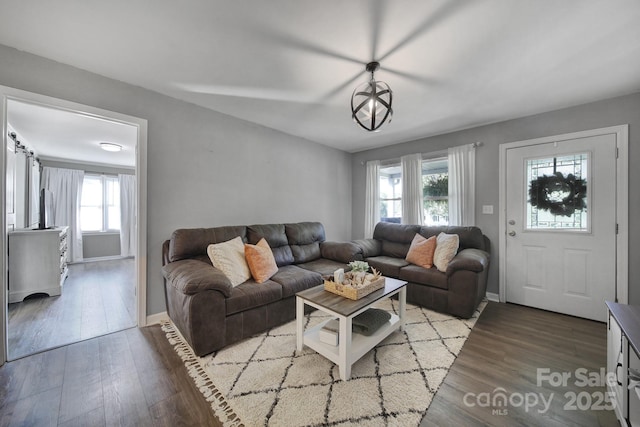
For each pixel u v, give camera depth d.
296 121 3.23
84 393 1.51
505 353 1.94
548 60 1.90
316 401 1.45
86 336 2.19
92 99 2.12
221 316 1.95
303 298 1.92
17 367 1.75
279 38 1.69
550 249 2.79
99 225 5.91
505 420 1.33
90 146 4.33
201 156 2.79
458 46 1.75
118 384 1.59
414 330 2.30
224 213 2.99
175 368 1.75
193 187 2.73
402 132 3.60
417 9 1.43
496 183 3.16
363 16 1.48
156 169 2.46
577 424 1.31
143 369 1.74
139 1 1.39
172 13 1.48
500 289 3.10
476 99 2.56
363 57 1.88
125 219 6.05
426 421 1.32
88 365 1.78
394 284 2.23
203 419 1.33
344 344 1.61
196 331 1.83
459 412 1.38
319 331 1.94
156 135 2.46
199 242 2.47
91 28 1.61
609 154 2.49
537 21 1.51
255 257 2.45
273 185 3.52
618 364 1.33
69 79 2.02
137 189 2.36
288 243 3.29
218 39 1.71
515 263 3.01
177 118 2.60
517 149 3.01
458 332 2.27
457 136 3.49
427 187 3.90
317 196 4.18
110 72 2.12
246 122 3.20
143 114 2.38
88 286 3.69
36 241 3.17
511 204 3.04
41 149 4.52
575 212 2.66
